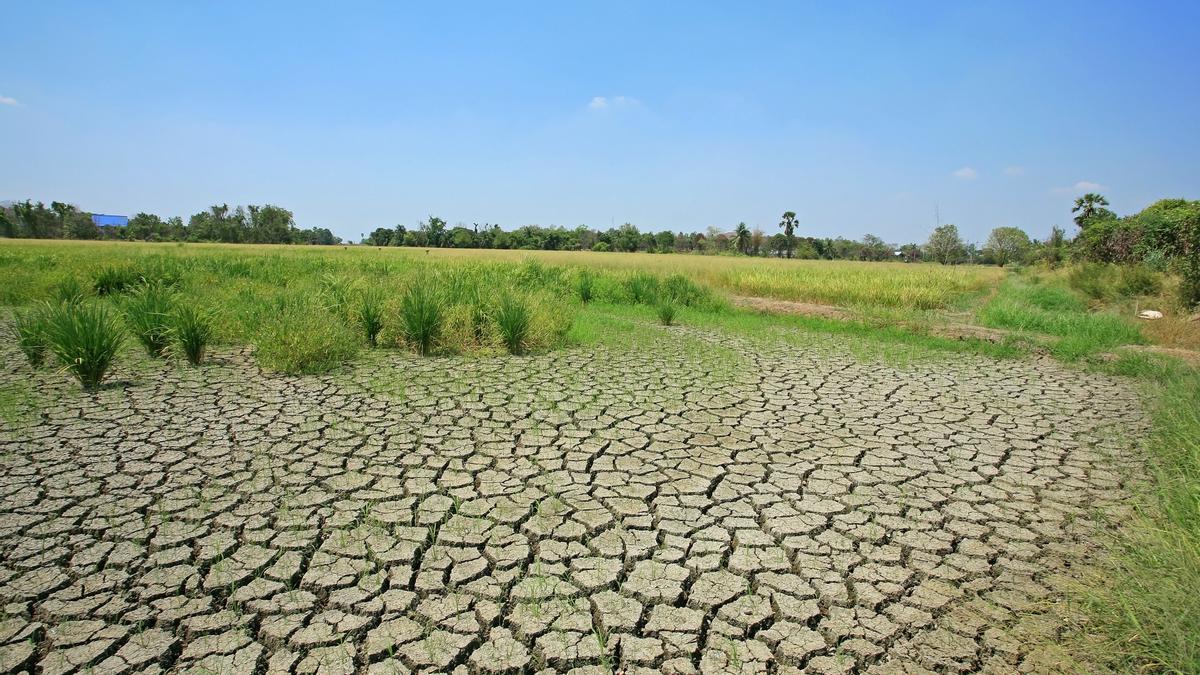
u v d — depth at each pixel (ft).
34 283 35.91
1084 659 6.63
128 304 23.70
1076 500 10.52
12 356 20.29
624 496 10.34
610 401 16.06
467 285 28.27
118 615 7.07
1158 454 12.42
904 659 6.64
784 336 28.45
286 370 18.62
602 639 6.82
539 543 8.78
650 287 42.65
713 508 9.97
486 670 6.36
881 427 14.38
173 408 14.73
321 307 24.26
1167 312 31.83
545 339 24.04
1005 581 8.08
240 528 9.00
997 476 11.53
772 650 6.75
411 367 19.89
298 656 6.50
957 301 48.55
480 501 10.03
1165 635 6.40
